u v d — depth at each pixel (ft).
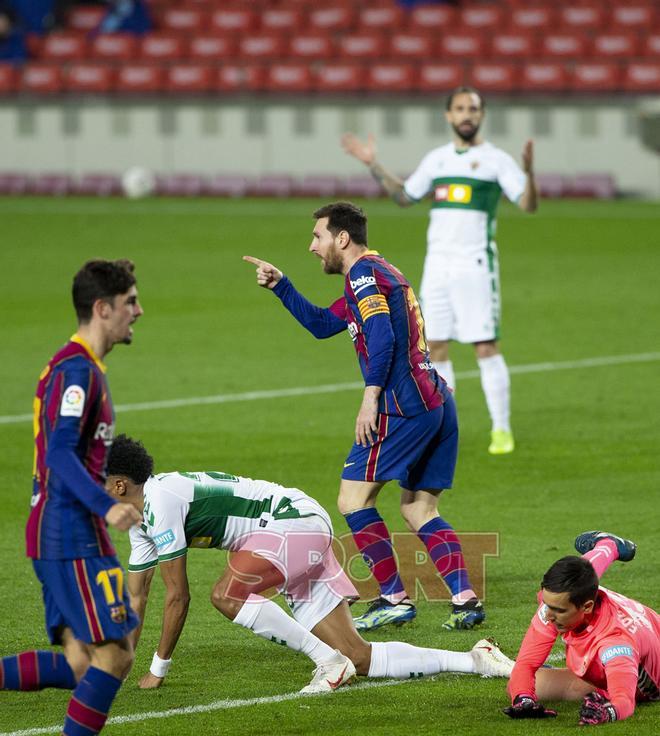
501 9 437.99
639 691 64.54
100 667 56.49
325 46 435.12
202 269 258.57
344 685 68.54
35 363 168.14
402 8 444.14
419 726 62.64
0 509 104.63
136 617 57.31
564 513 102.12
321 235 78.23
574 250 284.61
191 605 82.69
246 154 425.69
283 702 66.23
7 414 139.54
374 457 77.30
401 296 77.56
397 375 77.05
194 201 400.88
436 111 411.34
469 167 122.83
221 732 62.08
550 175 399.24
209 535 67.97
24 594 84.33
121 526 53.42
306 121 420.36
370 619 77.30
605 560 66.95
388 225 330.13
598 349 178.70
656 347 179.73
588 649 63.05
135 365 167.43
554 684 66.03
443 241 123.75
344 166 419.33
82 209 375.45
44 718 64.34
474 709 65.00
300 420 136.36
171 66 428.97
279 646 75.66
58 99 434.30
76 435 54.70
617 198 397.60
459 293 123.13
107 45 448.24
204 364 168.14
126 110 431.84
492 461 120.16
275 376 160.56
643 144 396.16
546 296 225.56
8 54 450.71
